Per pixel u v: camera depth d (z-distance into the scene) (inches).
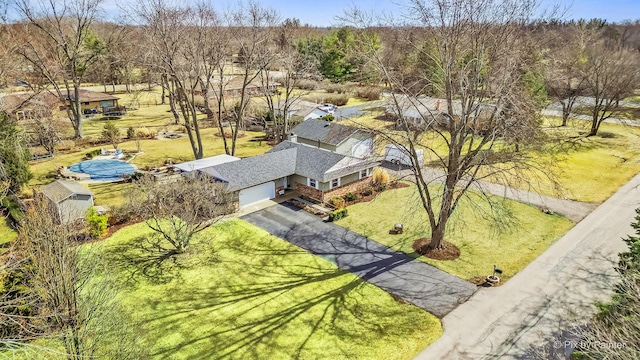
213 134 1809.8
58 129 1549.0
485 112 780.6
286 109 1562.5
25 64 1696.6
